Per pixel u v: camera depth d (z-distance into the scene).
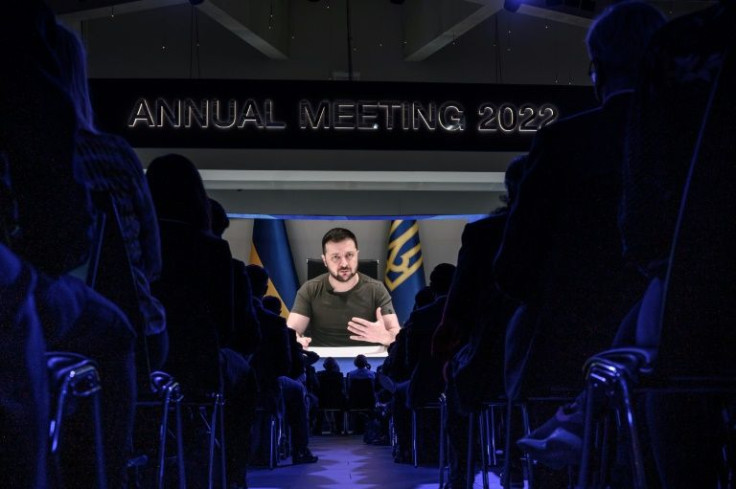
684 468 1.33
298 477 5.65
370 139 10.97
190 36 13.95
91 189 1.58
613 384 1.18
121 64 13.81
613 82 1.89
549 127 1.86
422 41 13.29
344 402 14.26
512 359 2.02
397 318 17.81
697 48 1.14
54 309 1.21
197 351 2.60
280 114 10.91
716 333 1.03
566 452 1.77
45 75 1.14
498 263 1.89
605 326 1.87
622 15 1.90
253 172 12.77
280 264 17.72
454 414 3.78
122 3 11.39
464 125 11.02
